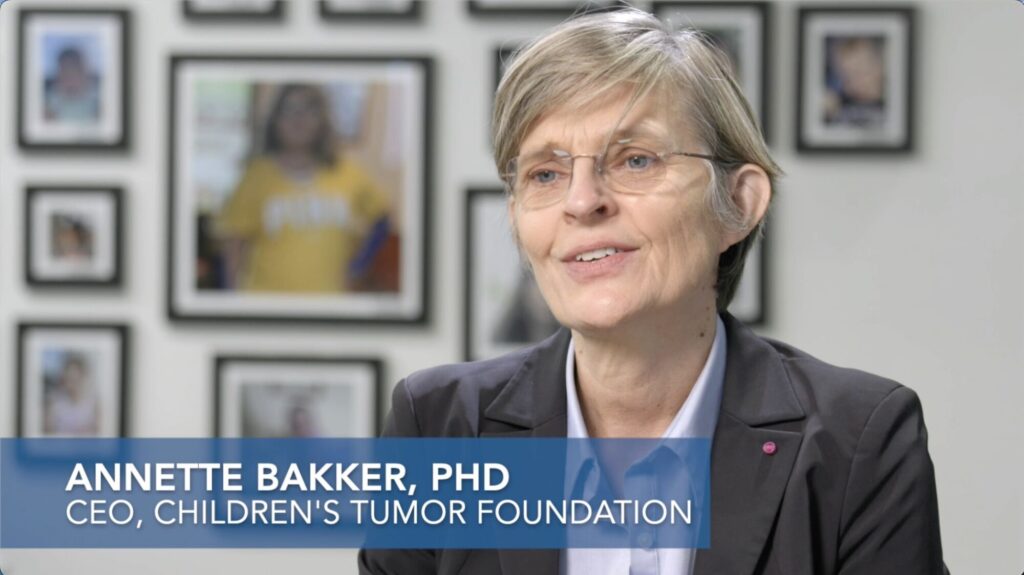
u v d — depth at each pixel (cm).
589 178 120
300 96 325
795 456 125
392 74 322
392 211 323
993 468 315
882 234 315
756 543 123
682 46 125
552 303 125
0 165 331
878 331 316
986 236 315
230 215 327
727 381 131
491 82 320
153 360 330
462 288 321
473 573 133
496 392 140
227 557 328
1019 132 314
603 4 312
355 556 326
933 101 315
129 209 330
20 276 331
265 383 327
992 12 314
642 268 120
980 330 315
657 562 128
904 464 125
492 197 320
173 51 327
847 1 313
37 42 329
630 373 126
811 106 314
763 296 314
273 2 324
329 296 325
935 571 126
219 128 326
